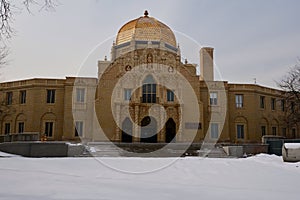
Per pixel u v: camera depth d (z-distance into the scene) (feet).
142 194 18.83
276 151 68.54
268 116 113.91
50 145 53.06
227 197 18.53
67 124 99.14
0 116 106.32
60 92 104.17
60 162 39.60
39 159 43.09
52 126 102.22
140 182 24.56
